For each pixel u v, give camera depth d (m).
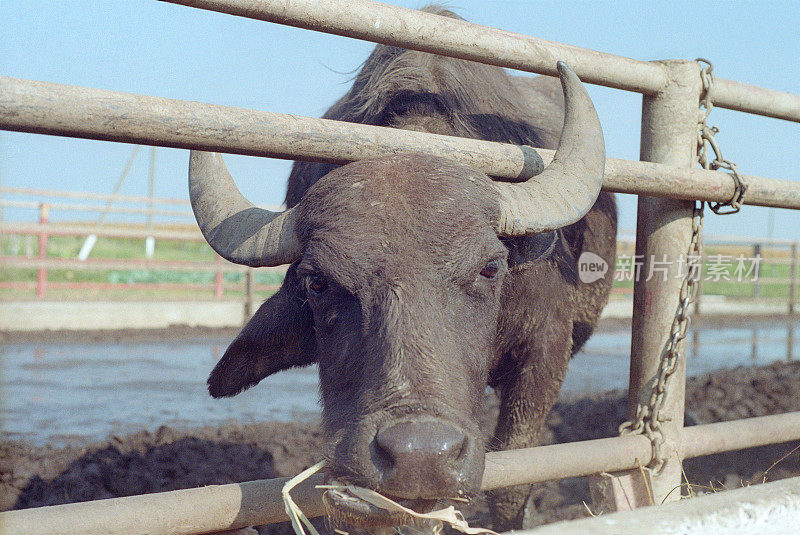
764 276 18.48
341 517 1.88
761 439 3.01
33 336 10.73
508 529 3.62
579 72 2.64
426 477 1.67
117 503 1.83
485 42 2.40
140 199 12.37
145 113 1.79
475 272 2.02
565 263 3.62
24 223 11.55
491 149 2.35
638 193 2.64
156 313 12.30
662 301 2.89
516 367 3.56
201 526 1.94
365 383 1.86
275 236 2.19
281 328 2.70
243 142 1.94
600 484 2.71
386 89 3.15
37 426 5.63
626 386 8.14
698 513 1.26
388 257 1.94
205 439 4.84
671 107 2.87
